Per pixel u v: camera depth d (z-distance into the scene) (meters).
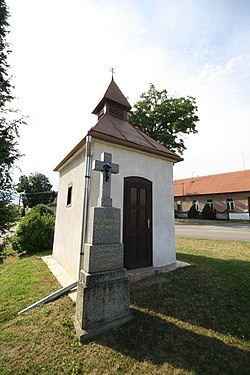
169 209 6.06
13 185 4.67
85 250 3.14
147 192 5.55
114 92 7.11
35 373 2.10
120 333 2.71
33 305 3.50
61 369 2.15
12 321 3.08
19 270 5.90
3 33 4.93
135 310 3.33
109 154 3.68
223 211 24.86
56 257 6.87
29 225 9.10
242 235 12.69
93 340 2.57
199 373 2.08
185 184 31.81
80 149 5.26
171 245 5.93
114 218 3.30
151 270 5.00
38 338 2.63
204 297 3.82
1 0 4.83
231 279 4.73
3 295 4.09
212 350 2.43
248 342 2.59
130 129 6.48
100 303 2.81
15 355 2.35
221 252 7.87
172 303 3.58
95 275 2.87
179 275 4.98
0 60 4.88
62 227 6.46
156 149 5.69
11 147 4.64
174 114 20.03
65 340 2.58
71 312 3.23
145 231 5.36
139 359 2.28
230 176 28.28
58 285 4.36
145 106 21.03
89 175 4.48
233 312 3.31
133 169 5.33
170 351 2.41
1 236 4.62
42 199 46.69
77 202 5.17
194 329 2.84
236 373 2.09
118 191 4.93
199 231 14.94
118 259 3.19
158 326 2.89
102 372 2.11
